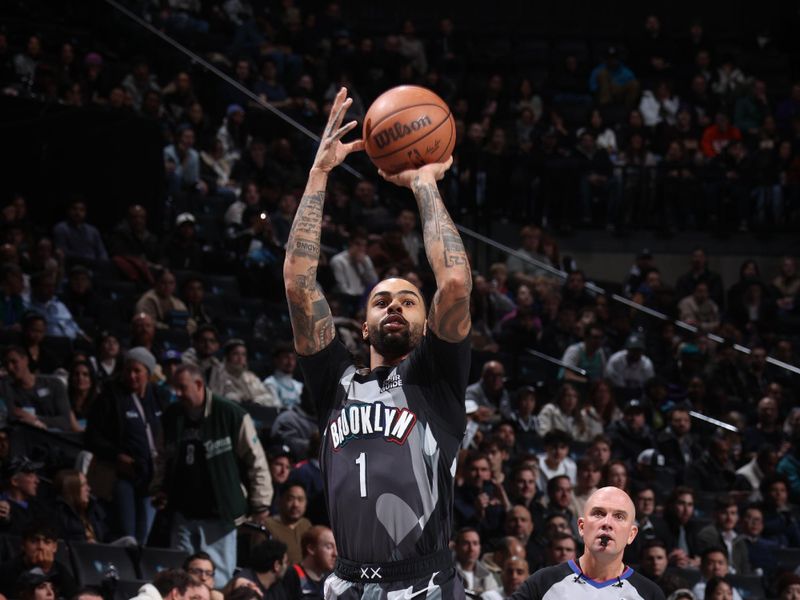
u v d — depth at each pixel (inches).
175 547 433.7
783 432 666.2
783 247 965.2
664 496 578.9
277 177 826.2
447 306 193.6
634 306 816.3
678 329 810.2
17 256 606.5
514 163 922.7
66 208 714.2
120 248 691.4
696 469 611.2
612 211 946.1
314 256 205.6
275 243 730.8
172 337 596.4
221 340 641.6
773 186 967.6
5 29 845.8
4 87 758.5
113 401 462.6
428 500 191.0
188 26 944.9
